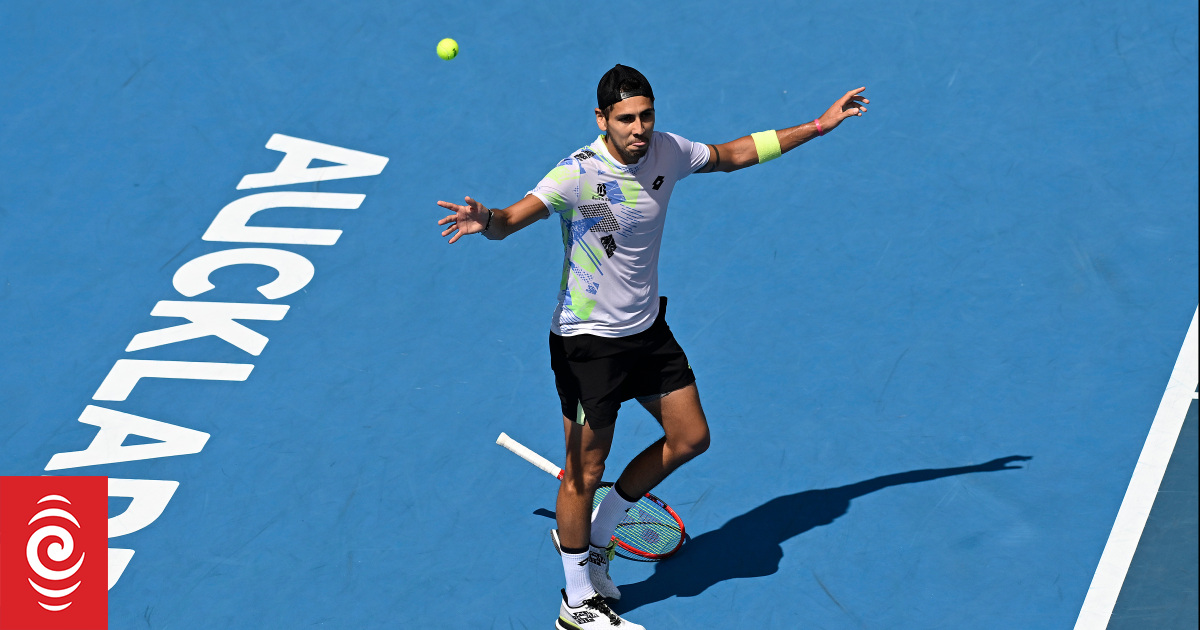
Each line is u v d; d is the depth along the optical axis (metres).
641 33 29.28
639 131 13.95
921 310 22.17
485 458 20.12
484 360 21.95
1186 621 16.66
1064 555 17.73
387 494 19.58
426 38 29.67
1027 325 21.67
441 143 26.84
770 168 25.44
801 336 21.88
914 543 18.11
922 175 24.95
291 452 20.41
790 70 27.86
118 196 26.11
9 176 26.75
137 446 20.66
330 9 30.73
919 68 27.52
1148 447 19.28
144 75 29.22
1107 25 28.05
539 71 28.50
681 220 24.47
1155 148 24.98
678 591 17.69
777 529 18.52
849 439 19.89
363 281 23.73
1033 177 24.64
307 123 27.66
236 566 18.56
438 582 18.16
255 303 23.38
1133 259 22.75
